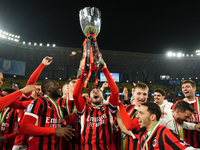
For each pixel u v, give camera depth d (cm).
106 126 219
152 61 2775
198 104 328
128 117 221
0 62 2084
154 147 179
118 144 240
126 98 368
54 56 2545
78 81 190
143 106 199
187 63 2816
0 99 182
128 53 2620
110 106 219
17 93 198
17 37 2320
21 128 183
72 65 2819
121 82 2908
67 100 264
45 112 206
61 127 205
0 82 257
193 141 288
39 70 241
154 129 188
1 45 2172
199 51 2680
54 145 201
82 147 217
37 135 187
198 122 316
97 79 169
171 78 3008
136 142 217
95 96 238
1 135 267
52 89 226
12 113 279
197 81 2911
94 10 179
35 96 291
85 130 220
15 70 2192
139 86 251
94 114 229
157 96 345
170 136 172
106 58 2680
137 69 3014
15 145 233
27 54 2427
